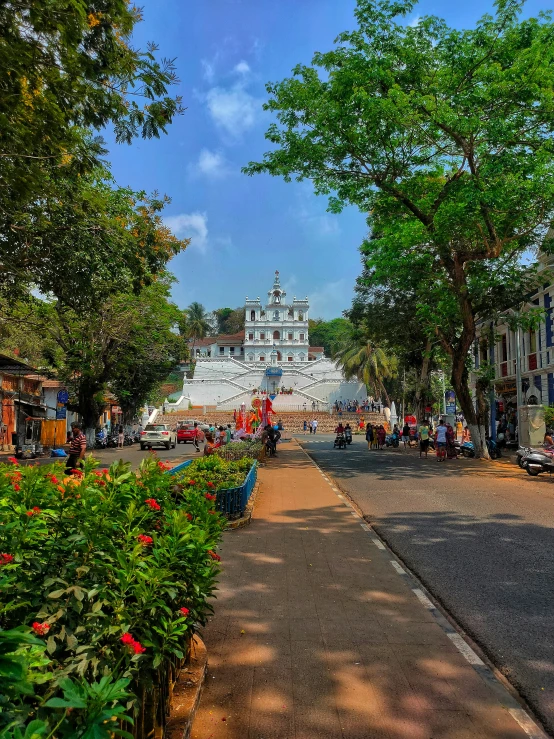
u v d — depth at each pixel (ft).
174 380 335.47
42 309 75.97
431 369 123.34
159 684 9.31
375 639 15.46
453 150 64.18
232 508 30.68
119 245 42.27
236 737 10.57
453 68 58.54
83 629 8.35
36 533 10.09
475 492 44.04
